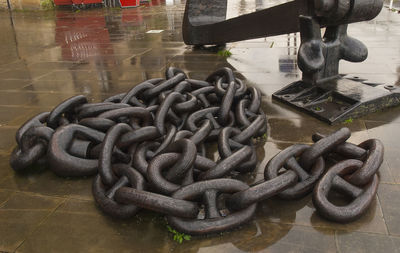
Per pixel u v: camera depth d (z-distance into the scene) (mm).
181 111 3438
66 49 7812
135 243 2260
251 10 11953
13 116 4344
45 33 9867
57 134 2957
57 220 2506
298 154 2645
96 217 2512
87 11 14078
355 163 2506
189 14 6766
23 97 4984
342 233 2225
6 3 14766
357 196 2367
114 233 2354
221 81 3959
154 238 2291
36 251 2242
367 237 2184
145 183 2498
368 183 2439
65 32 9867
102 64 6441
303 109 3898
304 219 2361
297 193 2477
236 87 3748
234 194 2281
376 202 2467
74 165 2885
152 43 7902
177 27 9680
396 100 3881
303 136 3414
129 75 5688
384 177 2719
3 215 2584
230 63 5980
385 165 2859
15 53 7711
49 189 2859
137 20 11305
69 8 14953
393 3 11570
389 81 4598
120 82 5379
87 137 3043
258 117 3174
